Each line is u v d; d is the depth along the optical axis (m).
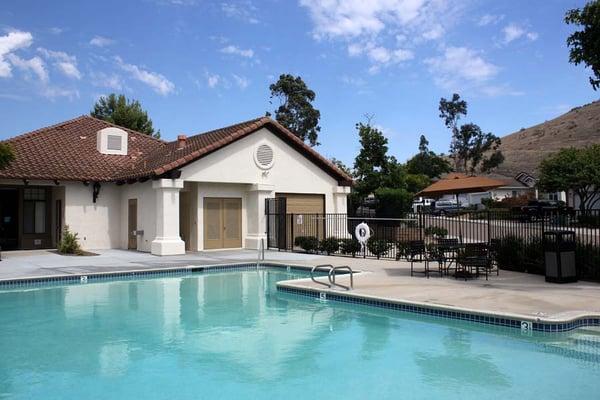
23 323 9.92
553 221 14.77
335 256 19.86
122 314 10.70
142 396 6.16
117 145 25.56
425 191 34.50
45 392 6.30
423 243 14.52
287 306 11.45
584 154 41.62
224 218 23.33
